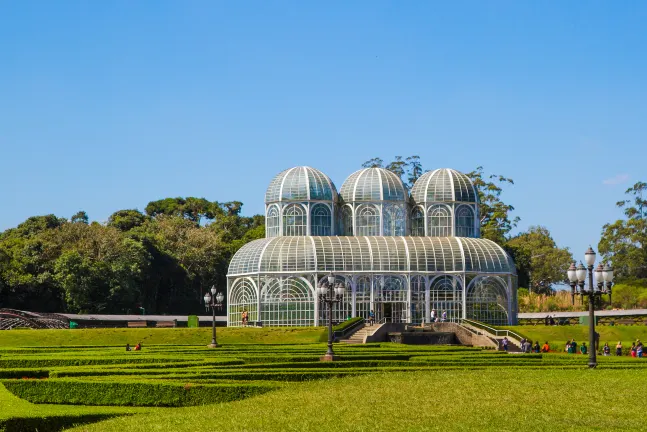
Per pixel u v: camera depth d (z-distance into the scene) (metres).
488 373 72.69
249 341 122.12
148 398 57.00
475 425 48.19
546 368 77.56
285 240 139.62
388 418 50.44
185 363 73.12
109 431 46.31
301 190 145.75
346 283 136.75
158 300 198.38
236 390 58.41
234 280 141.75
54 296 167.62
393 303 137.12
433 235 148.25
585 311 170.38
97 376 63.50
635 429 46.78
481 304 139.38
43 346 108.50
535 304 189.00
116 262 171.50
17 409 50.59
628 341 122.06
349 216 148.38
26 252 172.38
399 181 149.50
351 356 85.31
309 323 135.12
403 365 80.81
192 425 48.03
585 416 50.56
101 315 155.50
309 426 48.06
